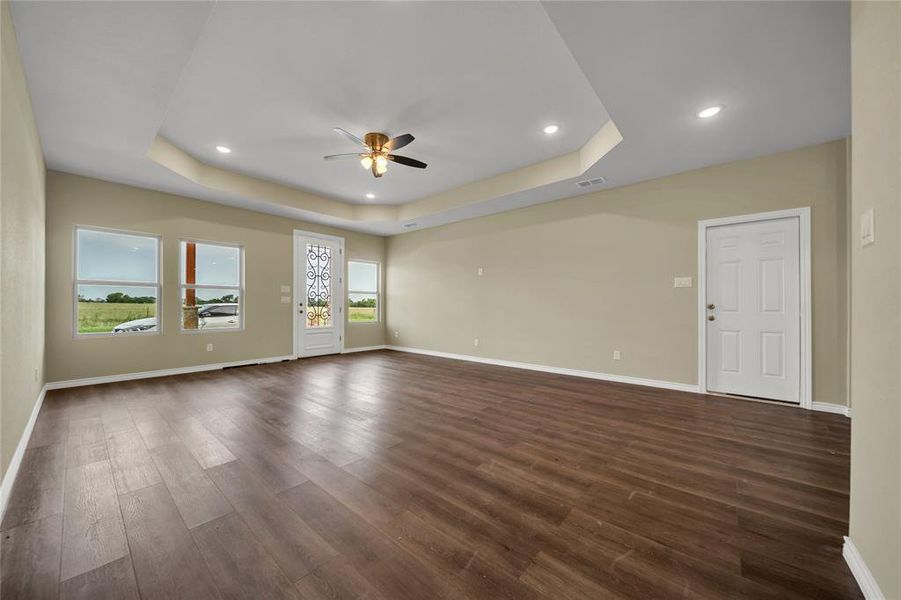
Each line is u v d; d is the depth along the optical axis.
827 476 2.10
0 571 1.34
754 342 3.69
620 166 3.89
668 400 3.67
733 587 1.28
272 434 2.73
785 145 3.39
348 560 1.42
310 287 6.53
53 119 2.92
